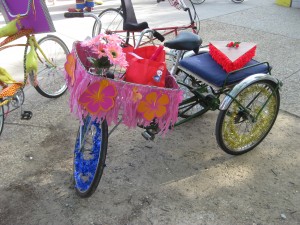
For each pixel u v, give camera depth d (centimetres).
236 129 306
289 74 467
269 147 329
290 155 319
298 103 398
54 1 780
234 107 289
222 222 248
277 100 313
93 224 243
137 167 296
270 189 279
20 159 298
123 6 392
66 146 317
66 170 289
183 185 279
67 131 337
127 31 407
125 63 213
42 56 375
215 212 256
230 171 297
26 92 397
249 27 661
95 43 216
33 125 342
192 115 307
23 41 514
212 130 349
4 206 253
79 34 571
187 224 246
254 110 303
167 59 388
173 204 261
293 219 253
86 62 238
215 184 282
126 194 268
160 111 221
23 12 304
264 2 871
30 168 289
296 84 440
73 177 278
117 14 557
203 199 267
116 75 228
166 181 282
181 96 224
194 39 262
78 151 264
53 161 298
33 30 314
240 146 311
